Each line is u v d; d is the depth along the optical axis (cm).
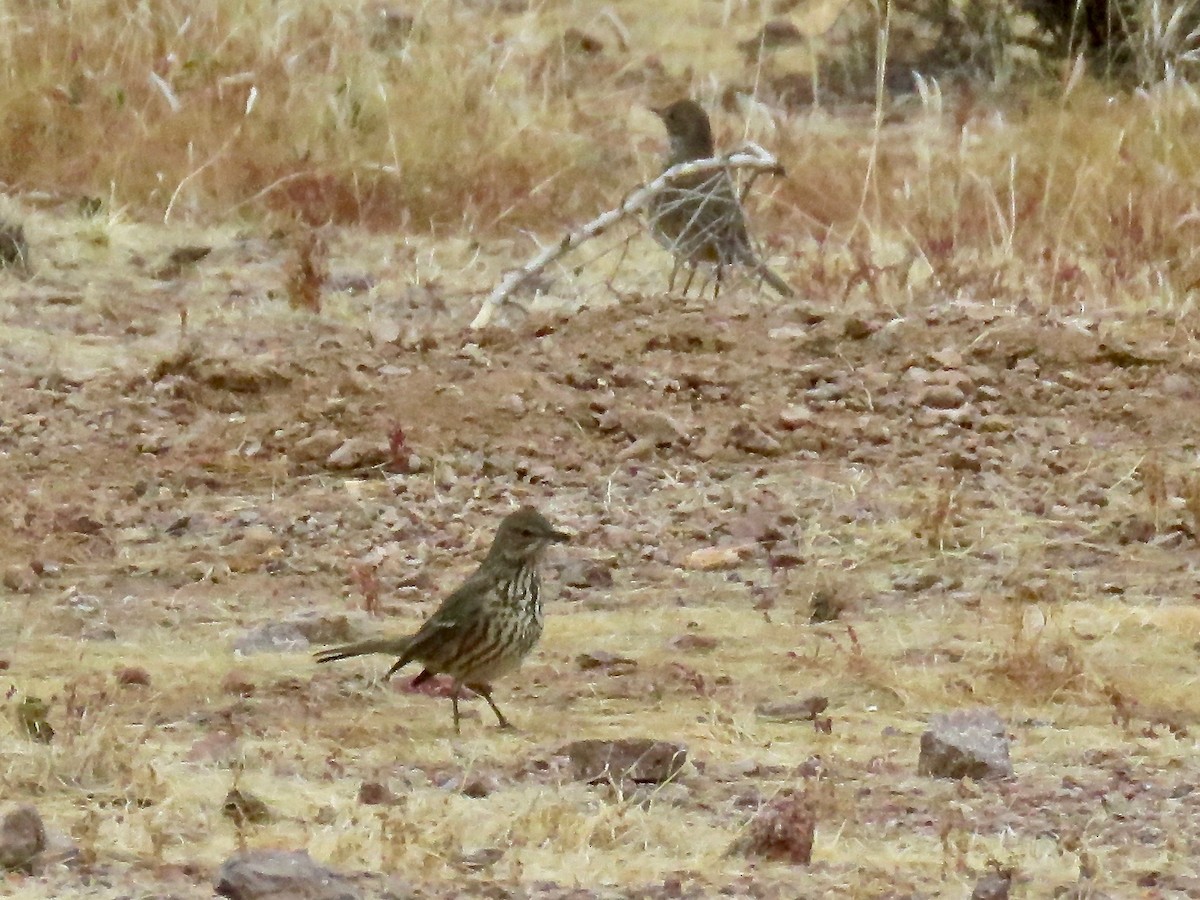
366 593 1269
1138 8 2925
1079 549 1405
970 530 1420
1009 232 2123
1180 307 1862
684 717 1096
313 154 2323
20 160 2234
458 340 1702
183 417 1582
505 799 942
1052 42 2952
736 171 2330
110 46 2428
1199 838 909
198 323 1878
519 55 2798
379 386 1597
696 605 1302
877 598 1320
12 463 1493
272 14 2605
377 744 1034
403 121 2392
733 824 912
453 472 1505
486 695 1084
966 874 847
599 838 880
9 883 779
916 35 3020
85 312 1889
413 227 2233
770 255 2141
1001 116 2673
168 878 791
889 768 1012
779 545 1396
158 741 1025
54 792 926
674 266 2008
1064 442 1585
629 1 3244
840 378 1653
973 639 1234
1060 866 866
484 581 1062
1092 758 1036
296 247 2061
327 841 855
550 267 2125
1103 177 2316
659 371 1650
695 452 1544
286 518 1418
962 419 1606
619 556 1377
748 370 1662
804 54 3044
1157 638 1242
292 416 1555
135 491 1459
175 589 1310
